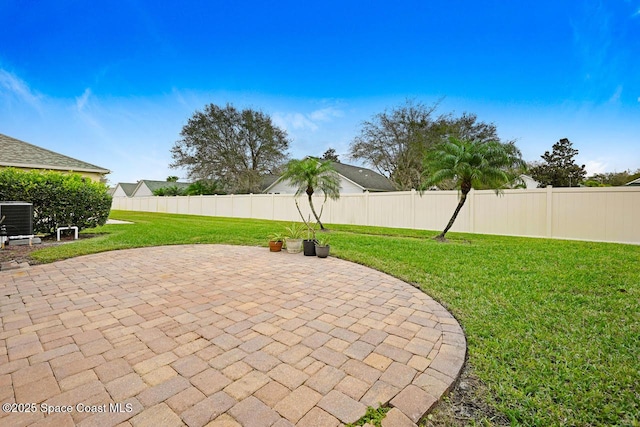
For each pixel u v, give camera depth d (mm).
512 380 2086
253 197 17781
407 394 1928
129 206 26938
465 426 1694
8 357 2322
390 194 12945
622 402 1852
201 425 1635
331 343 2605
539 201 9625
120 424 1633
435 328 2938
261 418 1693
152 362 2266
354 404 1825
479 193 10750
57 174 8820
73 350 2438
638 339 2646
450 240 8852
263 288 4203
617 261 5719
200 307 3441
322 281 4582
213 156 25375
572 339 2662
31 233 7488
